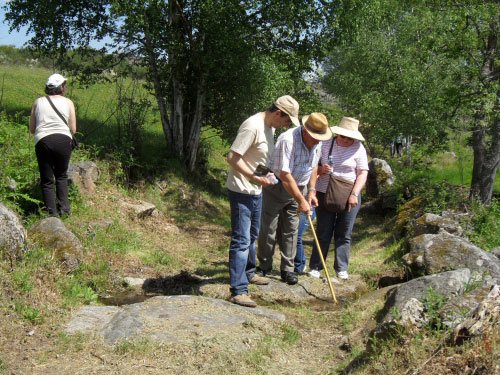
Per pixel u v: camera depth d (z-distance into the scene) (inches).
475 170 532.4
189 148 509.4
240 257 189.9
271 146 187.3
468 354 108.9
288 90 532.1
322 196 238.2
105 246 248.8
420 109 776.3
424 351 119.9
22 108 537.3
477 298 135.8
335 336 170.4
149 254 263.9
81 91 700.0
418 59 791.1
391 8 704.4
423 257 231.1
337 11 475.2
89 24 478.6
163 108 498.0
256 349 148.9
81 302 185.0
